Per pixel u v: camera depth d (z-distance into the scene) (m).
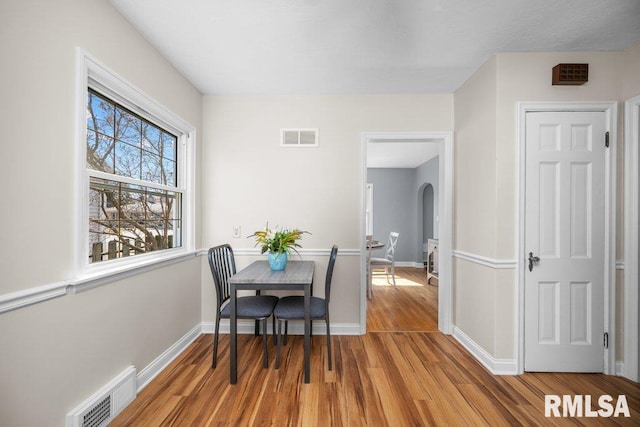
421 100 2.71
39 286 1.17
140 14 1.63
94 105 1.56
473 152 2.34
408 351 2.35
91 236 1.53
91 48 1.42
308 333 1.88
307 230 2.73
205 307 2.72
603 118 2.00
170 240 2.34
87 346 1.40
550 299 2.02
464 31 1.79
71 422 1.28
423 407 1.63
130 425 1.49
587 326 2.00
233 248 2.72
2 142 1.04
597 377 1.95
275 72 2.32
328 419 1.53
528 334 2.02
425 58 2.12
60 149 1.26
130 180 1.78
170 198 2.34
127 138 1.83
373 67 2.25
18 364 1.09
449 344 2.49
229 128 2.74
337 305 2.71
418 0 1.53
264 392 1.77
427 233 6.62
